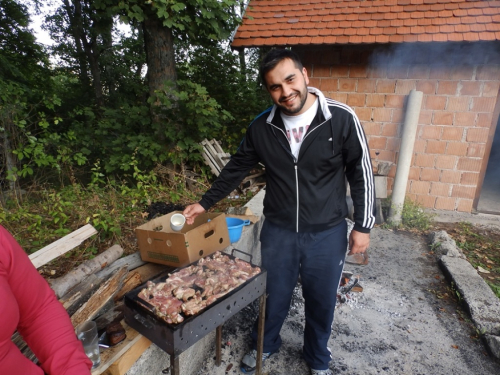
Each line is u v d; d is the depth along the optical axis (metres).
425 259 3.93
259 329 2.02
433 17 4.61
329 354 2.22
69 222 3.58
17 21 9.16
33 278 0.94
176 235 2.14
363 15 4.96
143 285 1.68
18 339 1.39
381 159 5.27
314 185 1.79
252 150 1.96
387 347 2.57
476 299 2.95
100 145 6.05
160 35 5.43
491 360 2.45
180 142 5.30
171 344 1.37
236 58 8.28
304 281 2.01
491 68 4.50
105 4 4.74
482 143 4.79
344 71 5.11
